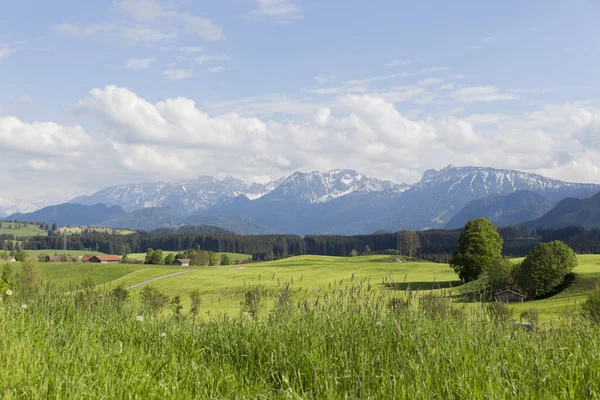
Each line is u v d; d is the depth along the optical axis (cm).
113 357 666
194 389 618
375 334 791
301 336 803
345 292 997
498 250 10244
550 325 916
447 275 11956
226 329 881
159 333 861
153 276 14512
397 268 14400
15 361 566
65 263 17188
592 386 545
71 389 531
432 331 790
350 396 559
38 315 928
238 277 12850
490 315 952
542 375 583
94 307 1160
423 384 569
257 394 595
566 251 8494
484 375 595
